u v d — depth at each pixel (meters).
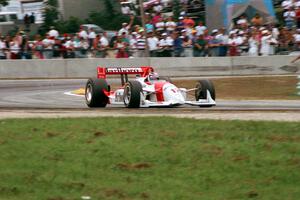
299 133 40.28
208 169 32.38
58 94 79.19
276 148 36.19
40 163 33.28
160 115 50.81
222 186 29.80
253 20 113.38
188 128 41.88
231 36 108.00
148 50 103.81
